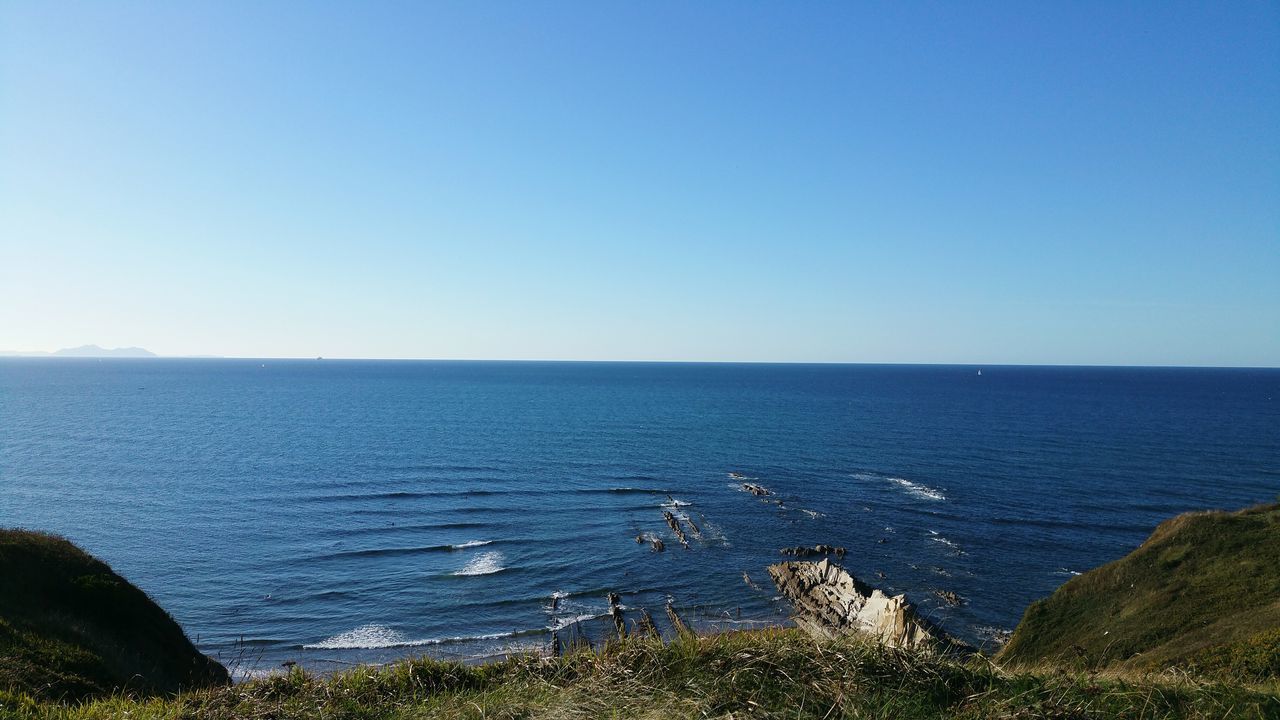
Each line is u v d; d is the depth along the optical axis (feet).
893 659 24.75
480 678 29.04
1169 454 279.08
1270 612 70.69
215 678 71.67
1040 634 92.12
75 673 48.70
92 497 199.82
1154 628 81.35
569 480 231.50
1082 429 364.58
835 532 170.40
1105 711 21.33
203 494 205.67
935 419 415.64
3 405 481.05
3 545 70.18
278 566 144.77
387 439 325.21
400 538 164.66
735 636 28.25
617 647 28.19
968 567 144.87
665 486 222.48
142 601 75.56
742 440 325.62
